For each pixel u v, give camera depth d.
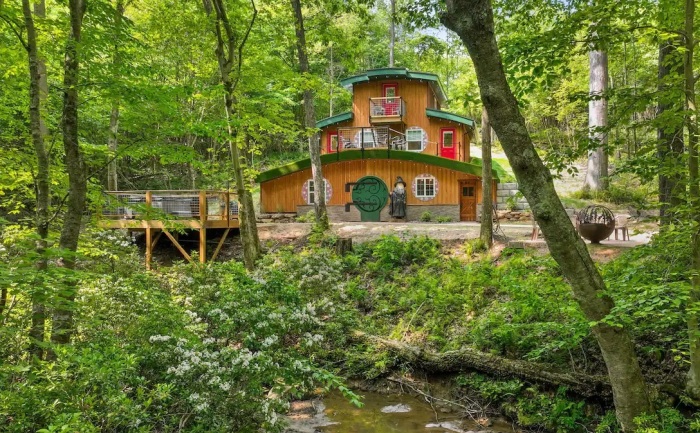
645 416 4.46
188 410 4.23
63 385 3.41
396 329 8.74
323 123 22.05
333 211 18.86
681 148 5.84
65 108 5.44
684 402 5.09
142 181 23.94
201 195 13.53
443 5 10.21
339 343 8.23
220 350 4.84
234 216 14.98
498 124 4.09
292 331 6.62
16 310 4.90
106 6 5.58
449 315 8.71
